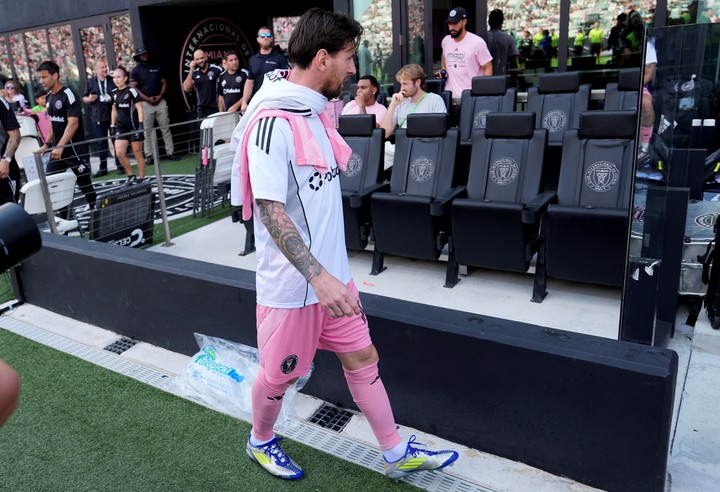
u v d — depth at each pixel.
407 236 3.69
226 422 2.37
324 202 1.68
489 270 3.91
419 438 2.21
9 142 4.55
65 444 2.29
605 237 3.08
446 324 2.06
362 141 4.22
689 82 2.37
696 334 2.63
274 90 1.62
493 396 2.01
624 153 3.39
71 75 11.16
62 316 3.46
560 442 1.92
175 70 9.99
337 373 2.41
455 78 5.88
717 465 1.98
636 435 1.76
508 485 1.95
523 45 6.71
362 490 1.97
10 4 11.52
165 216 4.86
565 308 3.30
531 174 3.64
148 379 2.73
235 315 2.62
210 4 9.92
